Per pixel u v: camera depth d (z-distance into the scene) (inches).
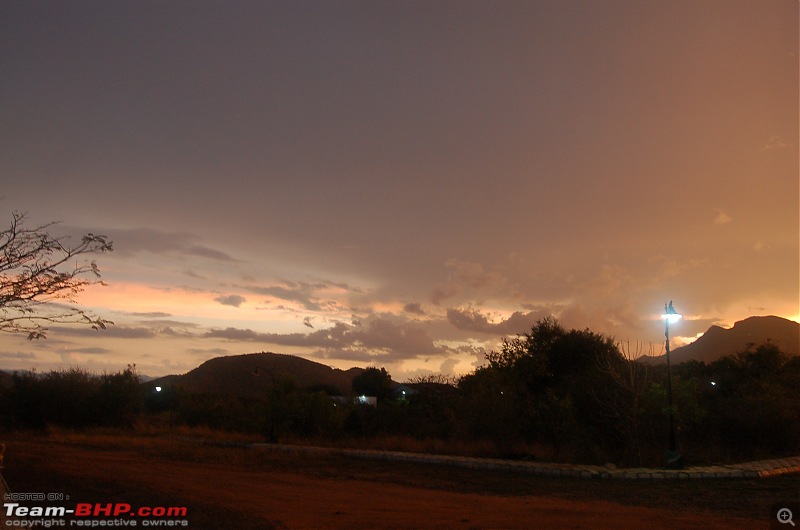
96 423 1491.1
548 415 968.9
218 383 3245.6
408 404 1274.6
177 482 631.2
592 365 1155.3
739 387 1160.2
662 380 948.6
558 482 682.2
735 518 490.6
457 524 461.1
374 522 462.9
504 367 1243.8
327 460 861.2
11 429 1429.6
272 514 482.3
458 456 895.1
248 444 1058.1
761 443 917.8
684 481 683.4
